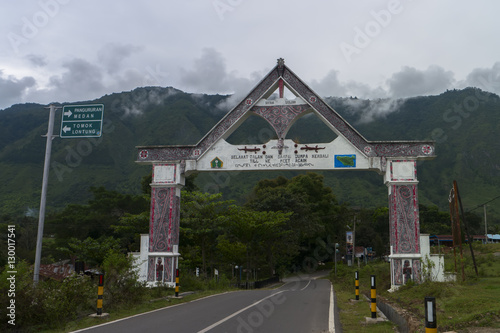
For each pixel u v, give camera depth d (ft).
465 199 301.22
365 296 52.26
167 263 56.65
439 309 29.91
